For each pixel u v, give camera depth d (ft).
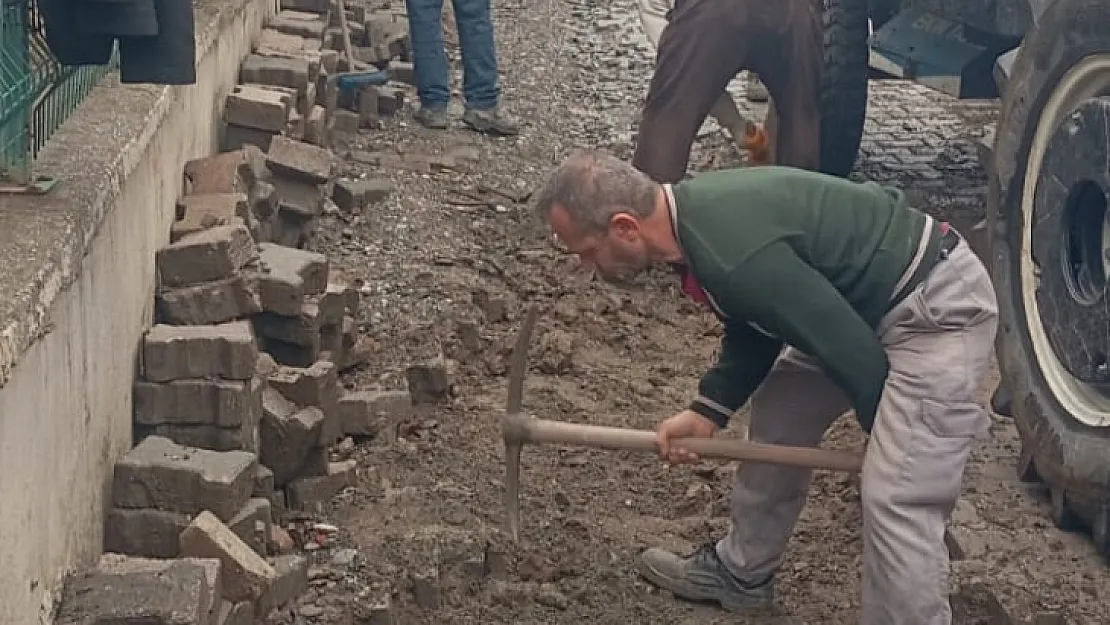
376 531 15.20
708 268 11.27
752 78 32.94
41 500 11.05
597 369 20.16
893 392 12.00
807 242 11.51
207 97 21.34
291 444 15.39
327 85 28.17
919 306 11.80
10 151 12.83
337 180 24.88
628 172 11.55
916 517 12.08
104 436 13.33
